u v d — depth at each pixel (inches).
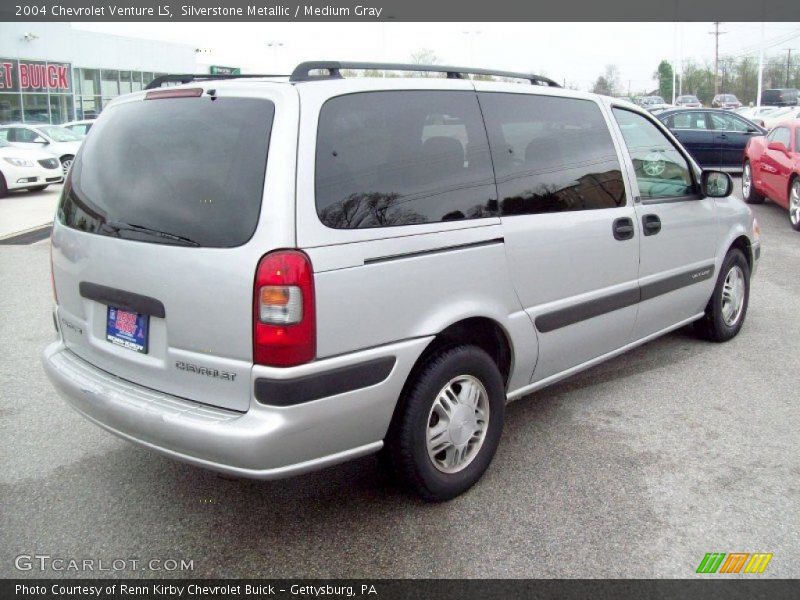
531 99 148.8
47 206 561.9
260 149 107.7
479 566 113.6
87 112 1339.8
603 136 164.9
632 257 168.9
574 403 176.9
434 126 127.5
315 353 107.0
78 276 128.9
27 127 750.5
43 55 1224.8
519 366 143.7
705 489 135.6
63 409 174.4
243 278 104.5
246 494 136.2
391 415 119.0
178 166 115.3
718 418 167.2
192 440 107.2
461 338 135.6
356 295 110.9
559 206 149.0
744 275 222.5
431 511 129.3
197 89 119.2
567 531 122.6
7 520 127.0
